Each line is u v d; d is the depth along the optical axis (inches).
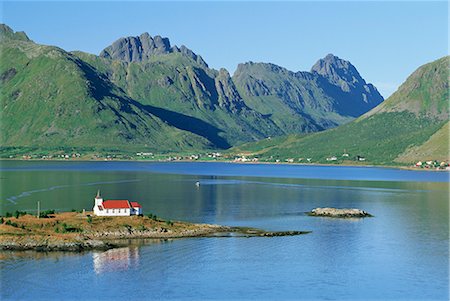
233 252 6486.2
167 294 5167.3
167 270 5792.3
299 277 5639.8
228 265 5974.4
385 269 5925.2
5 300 4990.2
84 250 6471.5
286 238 7273.6
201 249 6599.4
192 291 5241.1
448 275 5738.2
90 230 7106.3
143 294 5152.6
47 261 6038.4
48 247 6496.1
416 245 6924.2
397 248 6771.7
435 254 6496.1
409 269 5920.3
